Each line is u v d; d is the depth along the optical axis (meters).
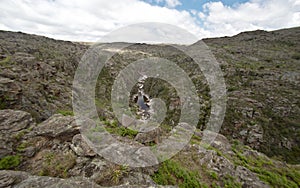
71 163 5.35
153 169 6.00
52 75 17.19
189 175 6.73
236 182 7.27
